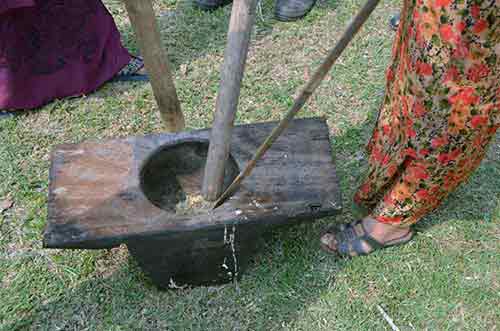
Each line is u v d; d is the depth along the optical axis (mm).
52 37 2172
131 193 1469
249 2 1133
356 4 2795
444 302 1766
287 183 1514
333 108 2324
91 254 1859
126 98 2361
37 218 1958
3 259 1852
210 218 1419
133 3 1377
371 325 1716
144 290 1782
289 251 1874
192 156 1638
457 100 1280
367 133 2230
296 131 1643
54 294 1772
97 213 1424
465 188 2041
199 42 2602
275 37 2635
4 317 1718
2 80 2170
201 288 1787
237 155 1586
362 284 1804
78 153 1557
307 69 2490
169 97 1675
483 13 1119
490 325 1723
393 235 1824
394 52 1536
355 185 2066
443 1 1159
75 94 2344
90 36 2266
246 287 1791
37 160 2139
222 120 1295
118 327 1700
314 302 1762
